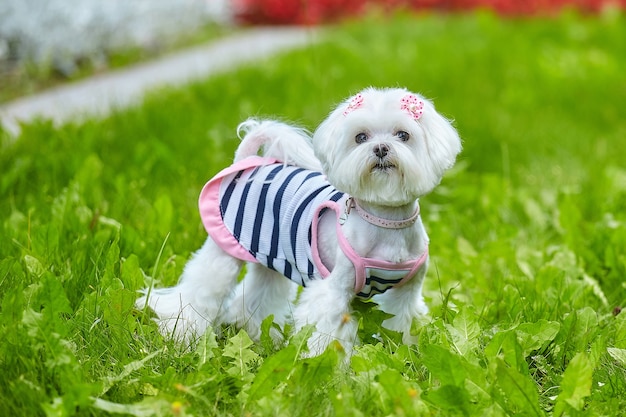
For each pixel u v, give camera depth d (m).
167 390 3.17
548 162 7.48
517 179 7.15
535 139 8.15
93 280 4.12
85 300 3.77
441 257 5.03
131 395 3.20
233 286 4.06
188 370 3.44
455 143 3.63
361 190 3.51
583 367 3.10
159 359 3.47
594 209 6.16
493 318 4.18
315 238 3.71
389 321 3.85
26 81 9.30
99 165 5.70
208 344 3.47
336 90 9.38
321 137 3.61
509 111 9.30
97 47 10.90
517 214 6.12
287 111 8.23
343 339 3.63
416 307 3.84
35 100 8.76
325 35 14.28
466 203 6.34
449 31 14.42
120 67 10.82
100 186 5.77
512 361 3.32
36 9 9.74
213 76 9.69
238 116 8.00
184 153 6.88
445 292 4.52
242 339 3.46
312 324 3.34
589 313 3.84
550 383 3.56
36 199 5.45
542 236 5.68
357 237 3.61
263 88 9.29
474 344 3.54
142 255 4.60
